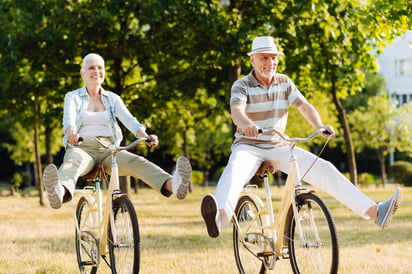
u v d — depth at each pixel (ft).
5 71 131.13
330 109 268.82
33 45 128.57
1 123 299.17
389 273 54.24
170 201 197.77
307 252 43.32
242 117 44.32
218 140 311.68
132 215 44.62
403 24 86.84
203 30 113.80
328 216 40.65
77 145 51.19
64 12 121.80
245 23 114.32
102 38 126.72
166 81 136.56
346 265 58.80
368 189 243.19
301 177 46.42
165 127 231.09
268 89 47.26
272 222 47.50
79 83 134.10
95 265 50.60
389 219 43.32
